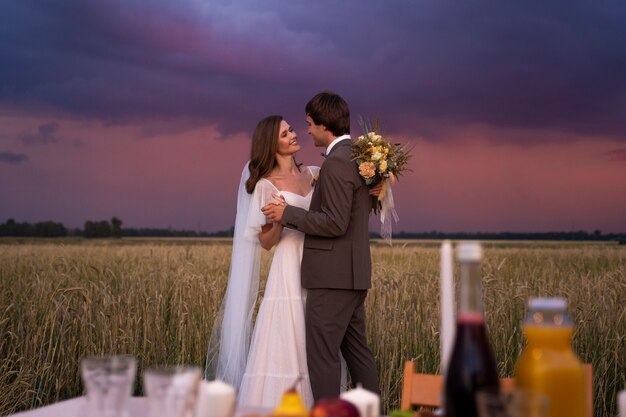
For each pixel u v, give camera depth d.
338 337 3.73
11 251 10.38
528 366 1.18
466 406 1.18
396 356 4.90
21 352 4.95
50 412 1.62
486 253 11.34
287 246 3.93
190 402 1.24
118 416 1.28
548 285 6.62
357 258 3.75
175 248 11.98
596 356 4.78
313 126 3.92
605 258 10.86
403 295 5.73
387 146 3.73
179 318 5.48
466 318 1.21
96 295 5.98
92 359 1.29
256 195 3.98
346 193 3.66
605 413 4.43
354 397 1.36
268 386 3.82
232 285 4.25
